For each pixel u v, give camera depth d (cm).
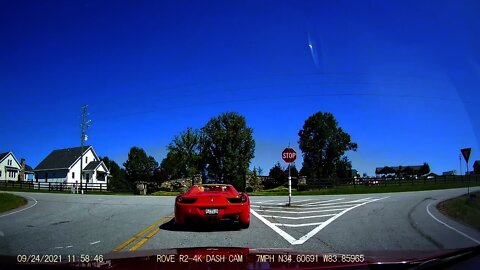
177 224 1098
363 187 4278
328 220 1299
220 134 6475
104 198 2694
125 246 845
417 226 1147
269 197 2684
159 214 1502
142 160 8519
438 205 1878
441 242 881
